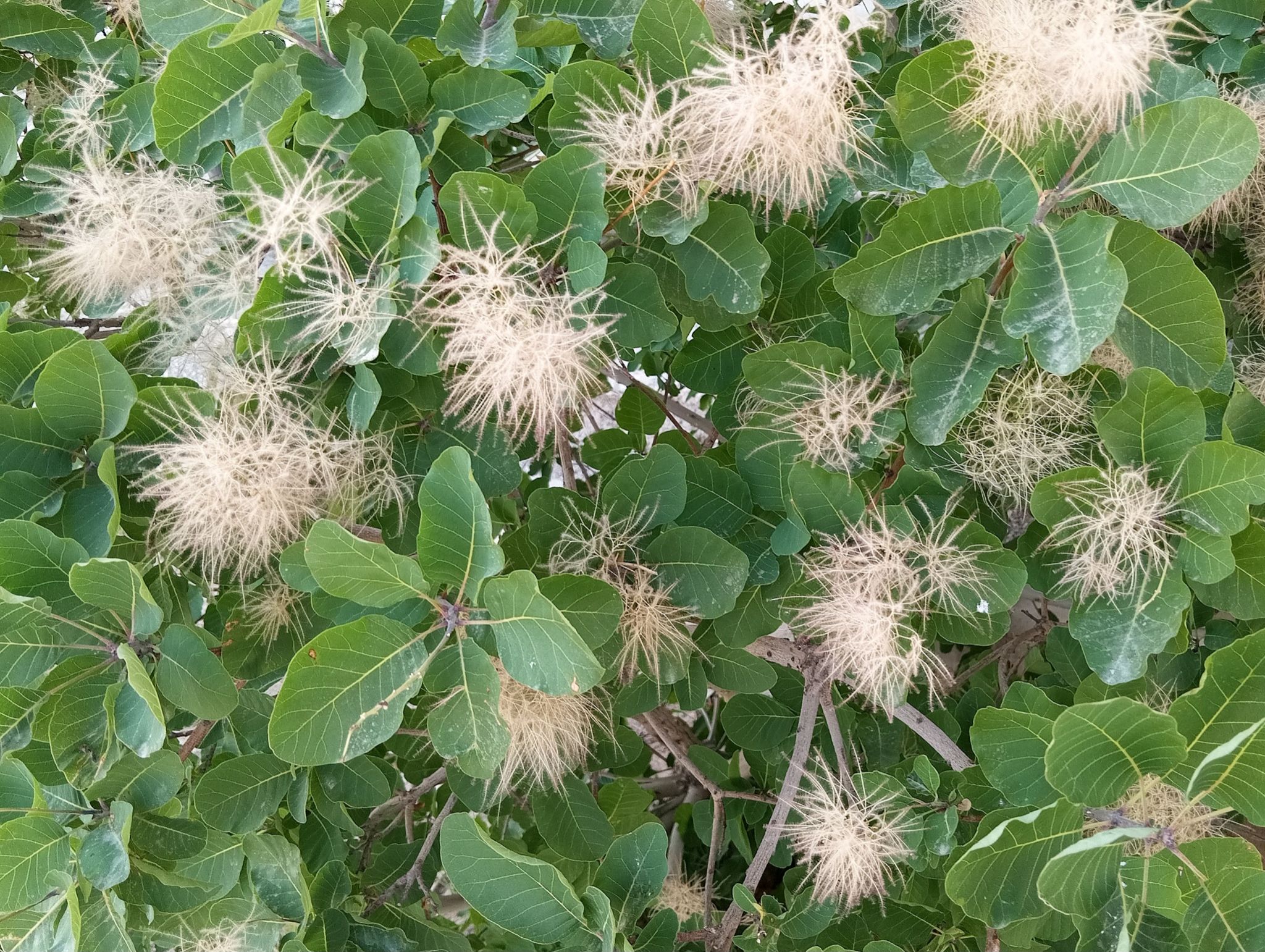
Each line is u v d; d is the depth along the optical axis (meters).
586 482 0.62
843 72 0.49
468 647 0.47
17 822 0.50
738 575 0.51
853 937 0.57
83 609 0.49
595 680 0.44
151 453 0.50
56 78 0.63
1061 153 0.48
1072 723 0.43
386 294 0.49
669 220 0.51
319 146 0.51
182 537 0.50
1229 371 0.51
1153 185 0.46
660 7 0.49
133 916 0.53
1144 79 0.47
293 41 0.52
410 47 0.53
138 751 0.47
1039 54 0.46
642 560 0.53
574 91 0.50
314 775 0.55
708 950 0.59
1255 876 0.44
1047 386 0.52
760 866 0.60
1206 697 0.45
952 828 0.52
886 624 0.51
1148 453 0.48
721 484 0.54
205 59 0.51
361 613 0.49
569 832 0.57
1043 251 0.47
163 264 0.54
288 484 0.49
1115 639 0.50
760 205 0.56
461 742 0.47
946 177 0.49
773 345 0.52
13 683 0.48
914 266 0.49
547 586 0.48
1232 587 0.49
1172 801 0.48
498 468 0.53
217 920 0.57
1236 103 0.54
